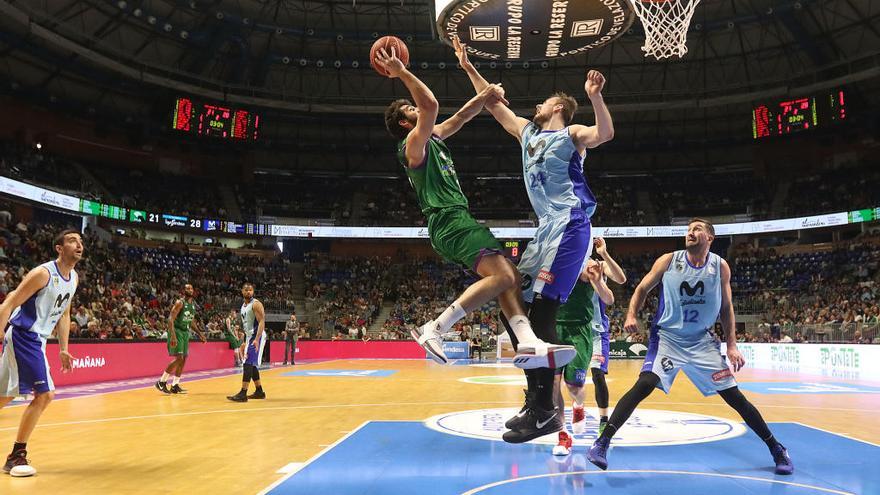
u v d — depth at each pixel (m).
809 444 5.77
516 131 4.21
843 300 25.78
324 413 8.28
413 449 5.56
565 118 4.04
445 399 10.12
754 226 32.81
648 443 5.79
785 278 29.92
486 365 21.77
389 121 3.99
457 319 3.41
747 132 34.75
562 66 31.12
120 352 14.56
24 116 27.09
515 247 34.91
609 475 4.47
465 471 4.62
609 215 35.41
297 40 29.19
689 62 30.48
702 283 4.79
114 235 28.47
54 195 24.81
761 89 30.53
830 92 29.05
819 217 30.77
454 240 3.59
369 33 27.88
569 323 6.10
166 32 25.38
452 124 4.01
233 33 26.97
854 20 26.12
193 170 33.28
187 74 27.05
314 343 27.59
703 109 34.28
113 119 28.69
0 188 22.39
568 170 3.79
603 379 6.43
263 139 34.75
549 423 3.66
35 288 4.81
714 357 4.81
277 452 5.45
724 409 8.63
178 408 8.87
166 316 22.56
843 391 11.37
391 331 29.33
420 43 29.34
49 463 5.00
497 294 3.46
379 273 34.09
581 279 5.98
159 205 30.12
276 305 29.08
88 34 23.33
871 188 30.02
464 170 38.28
